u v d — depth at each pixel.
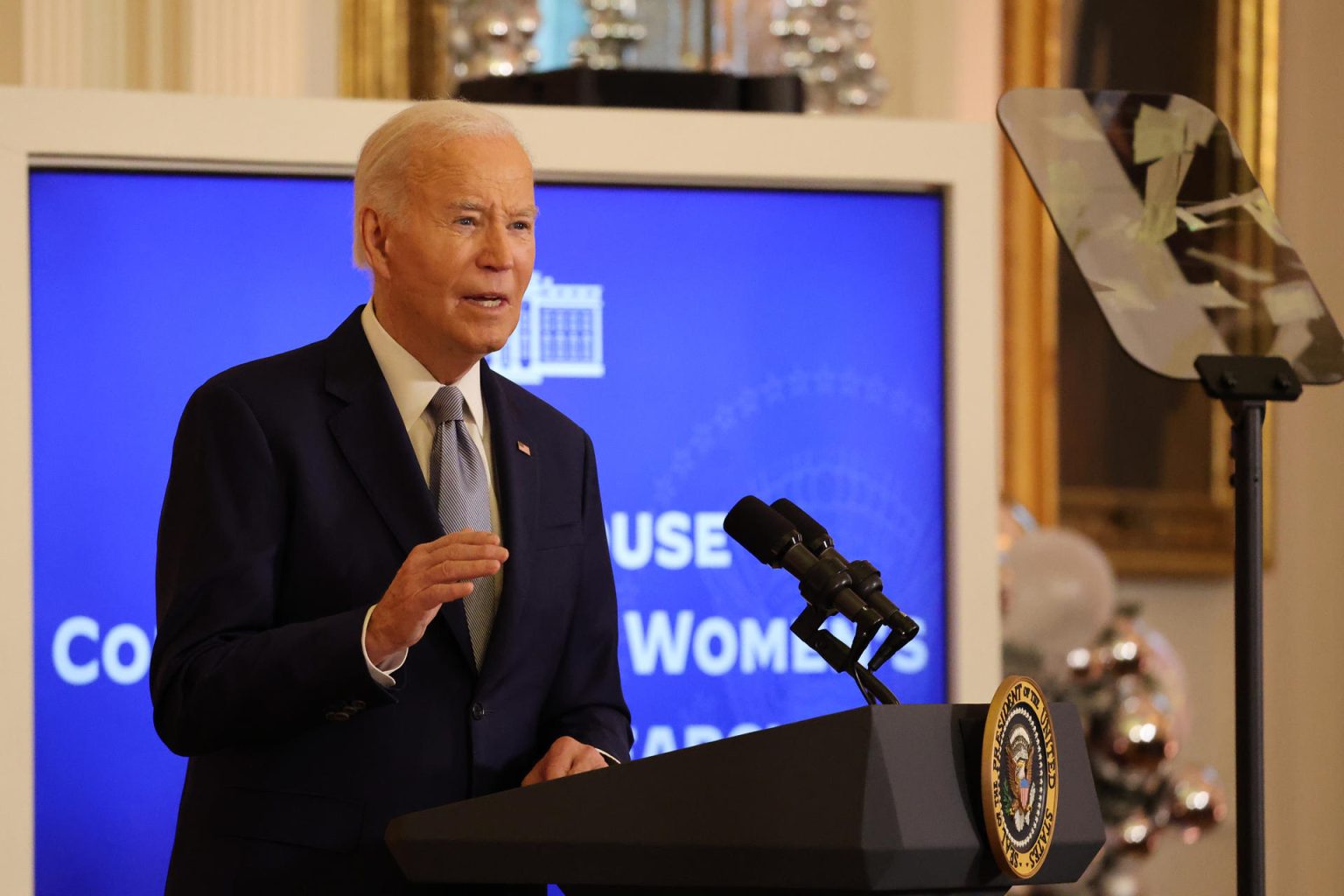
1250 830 5.98
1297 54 17.77
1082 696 13.91
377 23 15.55
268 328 10.33
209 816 6.28
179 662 6.07
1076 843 4.88
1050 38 17.02
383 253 6.57
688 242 10.84
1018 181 16.91
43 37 13.84
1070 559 13.89
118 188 10.18
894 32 17.33
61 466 10.05
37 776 9.88
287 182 10.39
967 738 4.52
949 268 11.00
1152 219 6.96
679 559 10.74
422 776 6.27
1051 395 16.86
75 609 9.99
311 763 6.21
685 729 10.68
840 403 10.95
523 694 6.58
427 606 5.55
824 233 10.98
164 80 14.23
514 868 4.85
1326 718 17.75
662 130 10.59
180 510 6.39
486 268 6.36
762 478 10.85
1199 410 17.25
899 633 5.05
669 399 10.77
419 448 6.67
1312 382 6.49
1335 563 17.80
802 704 10.85
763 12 16.11
